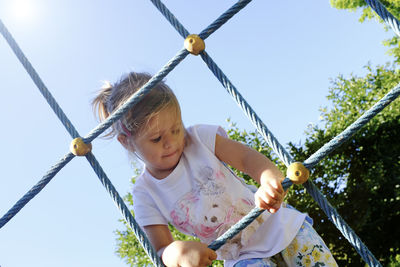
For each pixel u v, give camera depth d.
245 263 1.89
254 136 6.02
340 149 7.29
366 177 7.18
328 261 1.90
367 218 6.98
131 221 1.62
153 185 2.09
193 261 1.64
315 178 7.18
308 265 1.90
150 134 1.95
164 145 1.97
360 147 7.27
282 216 1.98
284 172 5.95
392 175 7.14
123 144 2.12
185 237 5.25
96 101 2.29
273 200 1.51
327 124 7.87
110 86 2.29
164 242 2.03
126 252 6.13
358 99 7.96
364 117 1.42
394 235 7.07
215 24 1.63
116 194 1.64
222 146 2.03
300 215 2.02
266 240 1.94
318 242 1.94
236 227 1.61
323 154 1.45
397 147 7.21
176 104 2.00
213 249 1.64
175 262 1.69
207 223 2.00
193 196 2.02
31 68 1.77
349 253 6.62
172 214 2.05
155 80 1.65
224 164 2.07
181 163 2.04
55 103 1.76
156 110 1.93
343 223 1.42
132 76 2.18
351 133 1.43
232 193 2.01
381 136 7.30
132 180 5.74
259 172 1.89
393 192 7.10
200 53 1.63
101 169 1.69
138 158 2.10
